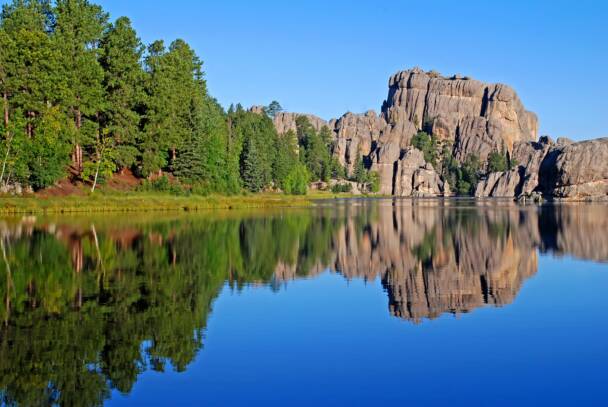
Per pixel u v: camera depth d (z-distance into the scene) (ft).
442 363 51.39
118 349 54.54
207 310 69.82
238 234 153.28
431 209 312.50
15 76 224.94
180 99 307.99
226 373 48.98
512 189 608.60
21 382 46.68
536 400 43.73
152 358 52.39
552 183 521.24
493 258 116.57
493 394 44.86
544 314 68.85
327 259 114.32
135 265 98.99
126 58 269.44
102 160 253.03
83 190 250.16
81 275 89.20
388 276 95.61
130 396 44.27
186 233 149.38
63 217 191.42
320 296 78.74
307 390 45.47
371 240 147.95
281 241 140.97
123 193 261.24
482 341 57.93
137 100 274.57
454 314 69.00
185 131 302.04
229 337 58.85
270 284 86.89
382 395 44.62
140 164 292.20
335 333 60.54
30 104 226.79
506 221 214.69
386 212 278.26
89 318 64.64
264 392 45.11
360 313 69.26
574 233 166.30
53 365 50.37
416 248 132.26
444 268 104.12
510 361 52.03
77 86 246.06
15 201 208.54
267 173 455.63
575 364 51.19
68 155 253.24
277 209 292.20
